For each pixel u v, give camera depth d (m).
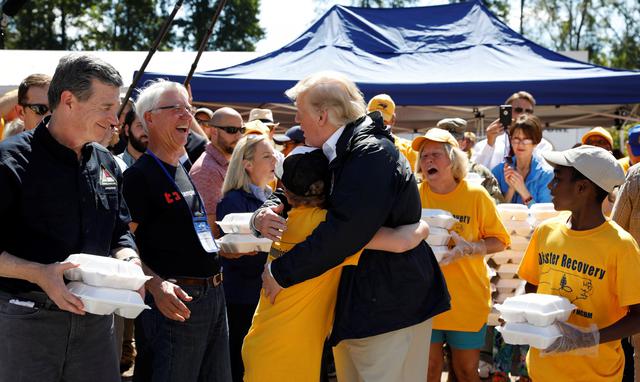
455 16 10.62
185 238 3.63
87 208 2.98
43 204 2.85
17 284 2.84
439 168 4.73
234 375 4.88
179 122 3.65
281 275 3.10
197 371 3.71
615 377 3.67
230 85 8.98
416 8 10.88
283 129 12.58
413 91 8.97
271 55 10.03
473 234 4.71
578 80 8.88
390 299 3.23
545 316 3.35
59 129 2.90
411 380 3.38
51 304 2.87
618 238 3.54
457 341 4.73
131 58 12.67
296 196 3.27
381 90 8.98
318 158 3.23
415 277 3.26
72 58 2.88
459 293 4.64
